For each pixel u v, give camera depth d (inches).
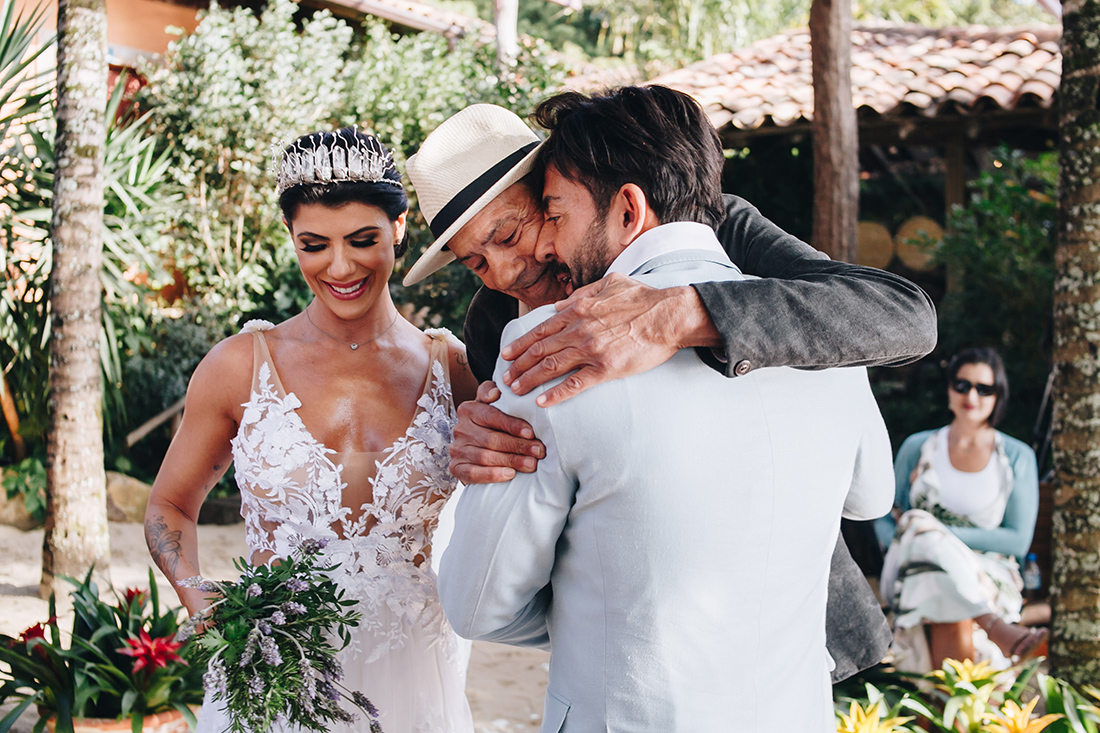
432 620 83.2
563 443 51.1
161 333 320.2
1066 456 116.1
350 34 349.7
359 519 81.7
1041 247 290.8
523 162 67.0
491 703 167.2
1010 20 1011.9
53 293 199.2
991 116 309.7
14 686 130.3
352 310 80.9
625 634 51.7
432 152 72.3
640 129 56.0
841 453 55.4
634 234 56.6
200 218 329.7
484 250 70.9
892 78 331.6
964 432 158.6
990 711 116.4
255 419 80.4
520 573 53.6
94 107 198.5
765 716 52.9
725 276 54.4
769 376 52.9
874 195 417.4
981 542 154.8
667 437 49.9
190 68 340.2
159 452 320.2
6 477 276.8
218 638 66.5
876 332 51.3
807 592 55.6
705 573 50.8
